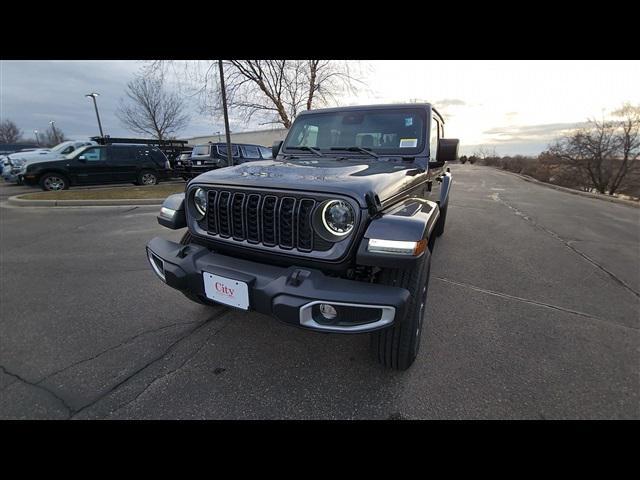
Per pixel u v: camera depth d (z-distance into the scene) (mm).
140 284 3787
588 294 3627
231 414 1972
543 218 8062
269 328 2855
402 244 1708
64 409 1994
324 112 3465
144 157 13750
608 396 2098
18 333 2795
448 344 2650
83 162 12273
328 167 2486
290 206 1921
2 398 2072
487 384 2199
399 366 2201
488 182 19109
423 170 2908
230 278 1956
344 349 2568
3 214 8078
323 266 1880
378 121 3201
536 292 3672
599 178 17766
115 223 7066
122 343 2650
